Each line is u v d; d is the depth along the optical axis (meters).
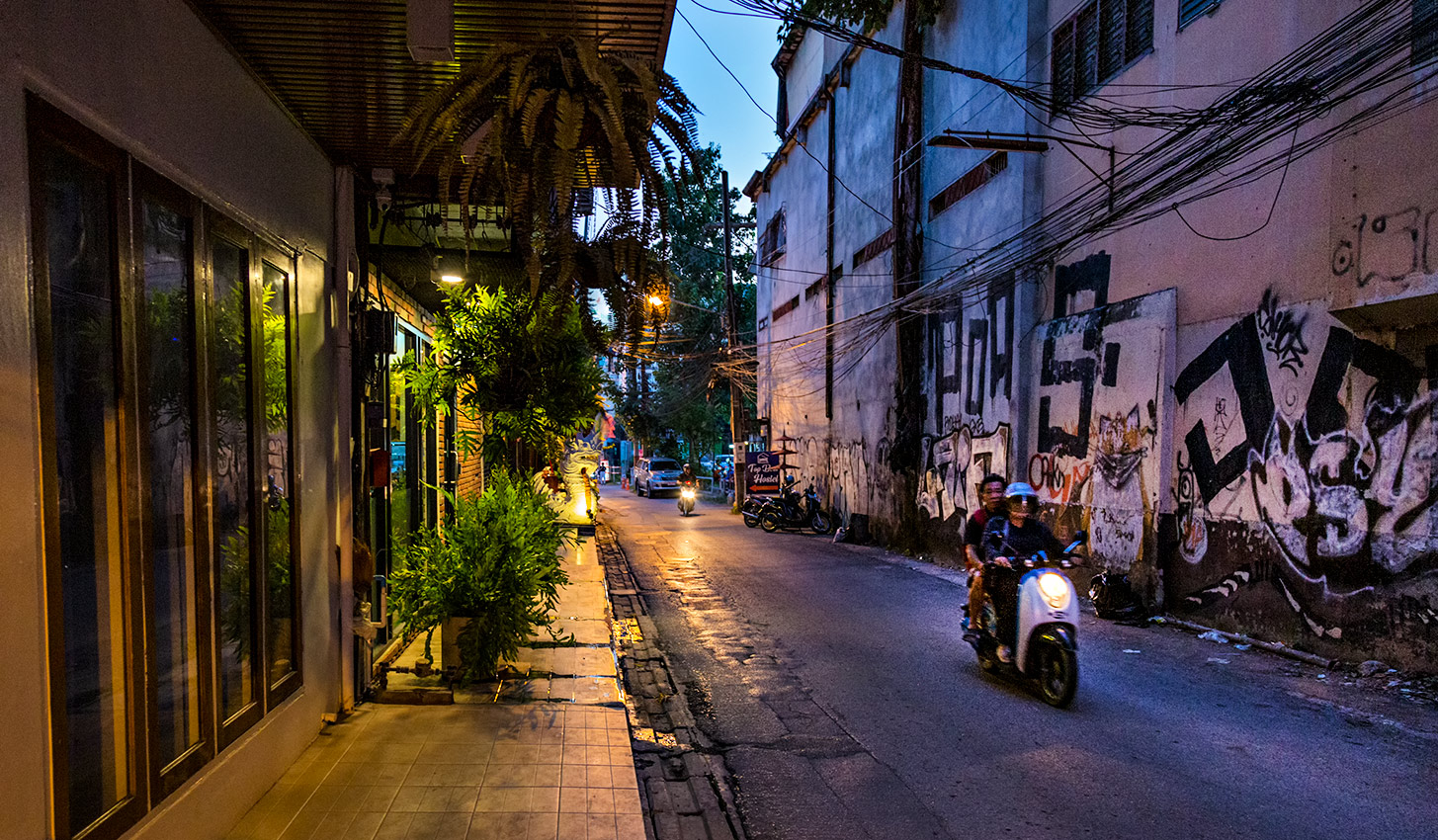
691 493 25.88
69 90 2.50
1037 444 11.55
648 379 38.06
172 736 3.18
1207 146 7.95
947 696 6.29
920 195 15.21
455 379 7.05
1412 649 6.37
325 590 5.02
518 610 6.25
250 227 3.90
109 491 2.77
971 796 4.43
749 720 5.82
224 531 3.68
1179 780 4.59
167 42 3.11
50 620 2.38
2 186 2.19
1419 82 6.11
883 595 10.88
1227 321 8.34
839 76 19.52
